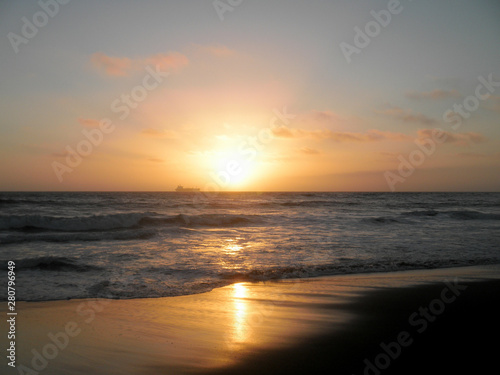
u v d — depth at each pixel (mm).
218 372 4602
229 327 6230
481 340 5594
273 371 4609
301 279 9852
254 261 11977
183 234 18750
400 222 26266
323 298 8016
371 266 11367
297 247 14742
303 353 5156
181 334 5891
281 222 25703
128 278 9617
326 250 14070
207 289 8789
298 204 51875
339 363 4820
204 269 10758
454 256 12938
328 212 37156
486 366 4711
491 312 6941
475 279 9664
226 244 15492
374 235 18703
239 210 38781
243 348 5332
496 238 17578
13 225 21250
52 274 9852
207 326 6273
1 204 41531
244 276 10062
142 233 17812
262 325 6316
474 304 7418
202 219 24922
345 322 6465
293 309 7254
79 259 11789
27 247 14266
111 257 12289
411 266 11375
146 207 40094
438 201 68000
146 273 10172
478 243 15930
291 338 5727
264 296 8211
